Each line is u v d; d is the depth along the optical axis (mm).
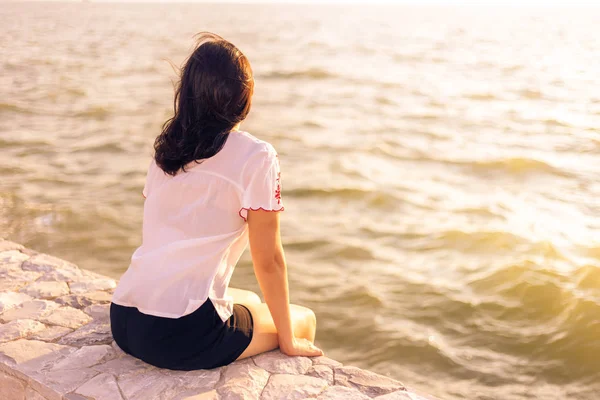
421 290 6223
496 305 5910
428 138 14266
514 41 68312
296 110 18109
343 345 5273
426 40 66750
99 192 9086
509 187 10141
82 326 2600
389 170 11039
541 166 11367
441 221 8258
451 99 21781
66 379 2174
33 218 7879
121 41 52594
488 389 4695
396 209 8781
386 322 5609
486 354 5148
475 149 13094
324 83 25781
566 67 37000
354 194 9359
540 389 4707
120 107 16875
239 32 78062
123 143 12266
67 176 9844
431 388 4703
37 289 2959
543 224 8180
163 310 2039
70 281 3070
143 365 2271
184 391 2100
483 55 45469
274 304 2178
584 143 14070
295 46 51594
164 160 1963
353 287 6270
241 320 2246
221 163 1940
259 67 31516
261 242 1998
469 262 6898
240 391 2098
